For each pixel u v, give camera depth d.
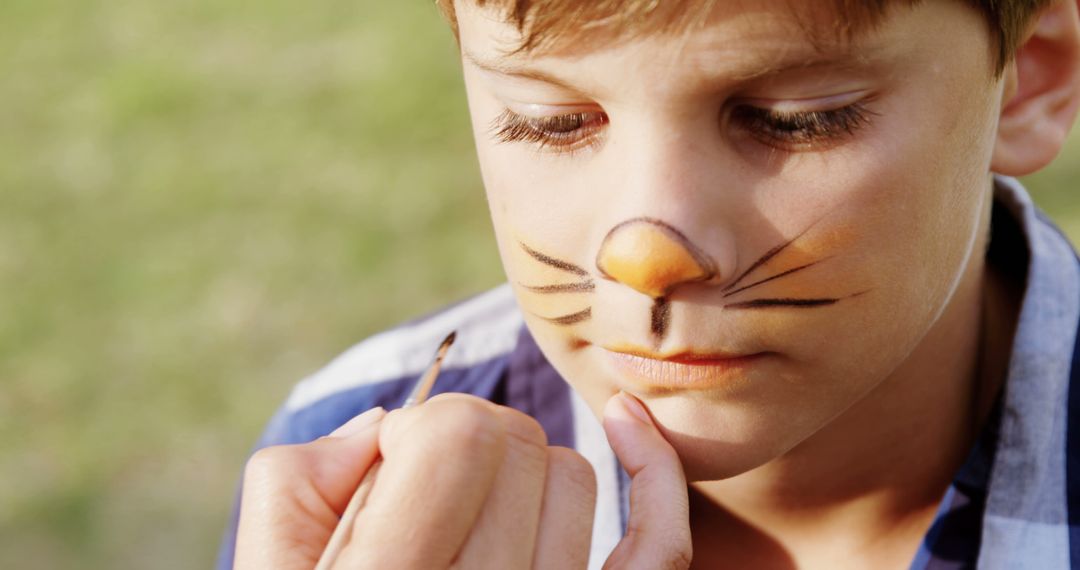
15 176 1.83
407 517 0.47
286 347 1.45
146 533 1.25
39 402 1.41
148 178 1.80
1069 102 0.52
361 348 0.71
